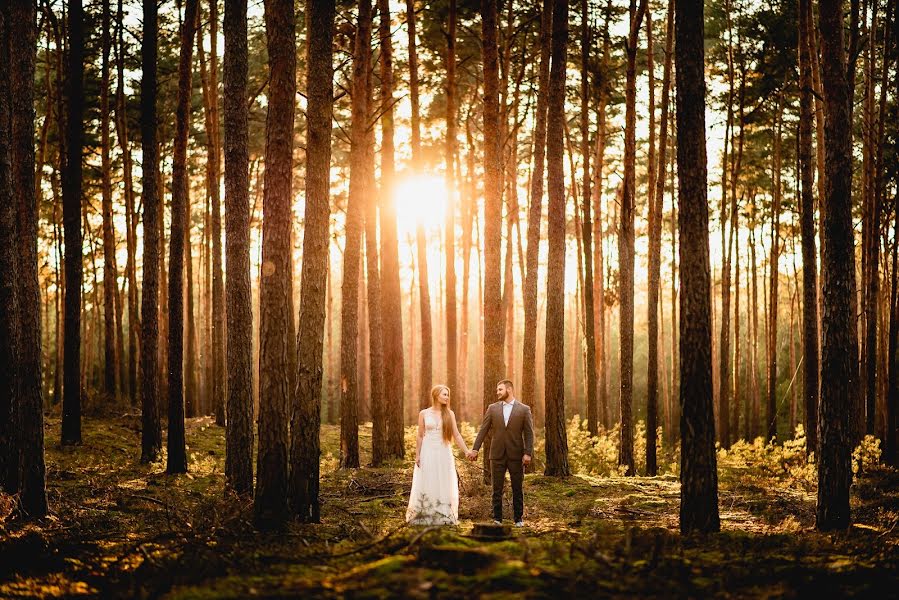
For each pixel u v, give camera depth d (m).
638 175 34.16
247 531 8.49
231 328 12.01
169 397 15.75
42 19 24.72
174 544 7.50
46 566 7.02
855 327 9.73
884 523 9.98
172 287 15.89
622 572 5.66
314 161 10.05
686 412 8.56
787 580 5.62
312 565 6.32
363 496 13.80
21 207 10.02
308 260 9.99
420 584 4.96
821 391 9.68
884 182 23.14
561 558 6.04
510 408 10.60
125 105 29.48
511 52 28.86
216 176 24.83
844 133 9.52
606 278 35.19
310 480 9.86
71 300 18.47
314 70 10.25
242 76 12.04
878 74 25.25
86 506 11.33
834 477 9.48
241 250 11.98
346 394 18.36
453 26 23.44
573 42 25.97
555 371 16.47
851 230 9.59
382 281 21.45
